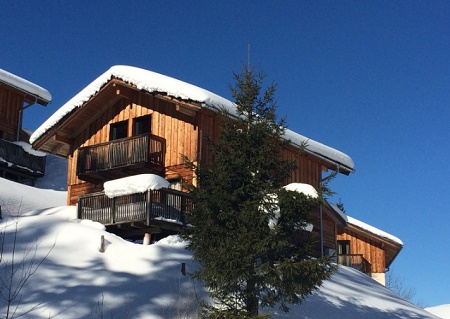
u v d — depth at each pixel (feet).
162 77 67.00
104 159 71.67
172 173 69.00
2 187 79.00
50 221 52.49
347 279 60.34
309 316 44.98
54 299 38.40
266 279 37.78
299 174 78.59
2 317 35.12
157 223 60.13
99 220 62.64
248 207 38.17
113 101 76.23
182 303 40.70
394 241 104.78
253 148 39.93
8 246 45.70
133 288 41.68
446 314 73.72
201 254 38.52
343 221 86.22
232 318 36.60
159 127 71.67
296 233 40.01
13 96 105.70
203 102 63.87
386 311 51.47
